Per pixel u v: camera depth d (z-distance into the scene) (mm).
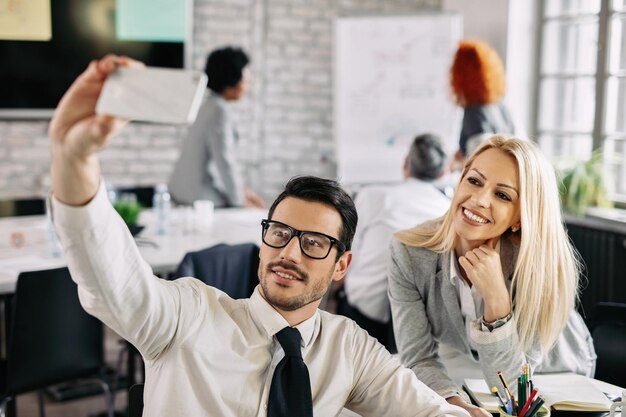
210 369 1510
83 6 5680
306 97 6426
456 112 6008
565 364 2176
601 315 2402
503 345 1937
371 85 6047
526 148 1989
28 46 5586
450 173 4824
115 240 1276
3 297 3270
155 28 5875
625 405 1741
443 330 2221
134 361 3490
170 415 1475
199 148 4816
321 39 6391
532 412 1660
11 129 5645
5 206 4613
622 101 4980
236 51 4754
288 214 1550
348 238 1593
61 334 2963
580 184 4785
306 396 1529
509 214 1980
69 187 1185
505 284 2061
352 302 3475
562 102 5562
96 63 1080
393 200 3383
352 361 1673
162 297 1436
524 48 5727
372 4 6453
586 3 5312
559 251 2014
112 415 3150
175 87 1034
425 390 1691
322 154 6508
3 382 2938
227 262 3170
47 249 3537
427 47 5992
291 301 1536
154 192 5070
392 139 6074
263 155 6402
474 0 5980
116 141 5910
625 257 4398
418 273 2164
